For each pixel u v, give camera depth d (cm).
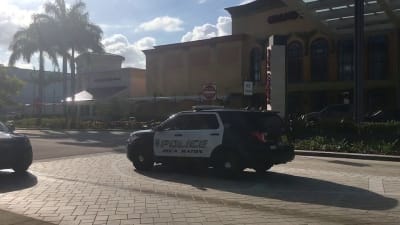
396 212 807
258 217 773
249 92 2317
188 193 998
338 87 4225
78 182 1143
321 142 2141
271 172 1331
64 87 5191
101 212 815
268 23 4744
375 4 3116
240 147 1179
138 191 1020
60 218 774
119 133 3675
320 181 1159
